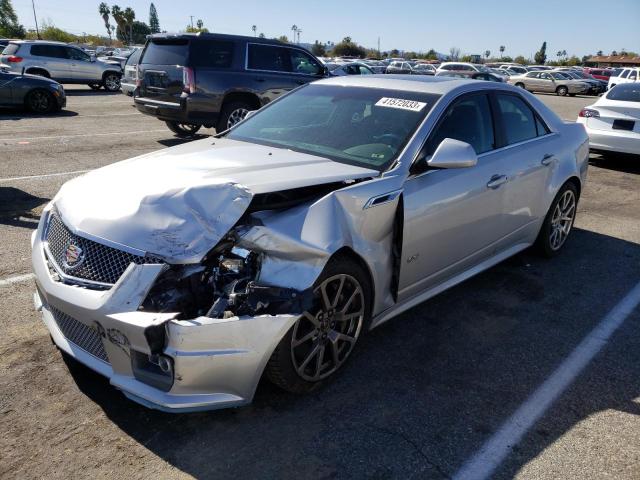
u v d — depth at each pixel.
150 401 2.44
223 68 9.84
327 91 4.28
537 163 4.52
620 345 3.70
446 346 3.59
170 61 9.74
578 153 5.17
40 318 3.61
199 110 9.73
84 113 14.10
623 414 2.97
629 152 9.02
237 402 2.58
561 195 5.03
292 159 3.37
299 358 2.85
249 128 4.18
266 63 10.36
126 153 9.01
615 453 2.66
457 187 3.62
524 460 2.59
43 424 2.65
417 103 3.77
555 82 32.62
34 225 5.40
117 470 2.40
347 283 3.00
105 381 2.99
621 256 5.41
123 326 2.35
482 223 3.99
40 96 13.45
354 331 3.14
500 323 3.94
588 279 4.80
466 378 3.24
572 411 2.97
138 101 10.31
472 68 29.36
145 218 2.56
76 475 2.36
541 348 3.62
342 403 2.94
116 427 2.66
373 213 3.04
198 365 2.38
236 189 2.66
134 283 2.40
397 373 3.25
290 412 2.85
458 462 2.56
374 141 3.57
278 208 2.81
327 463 2.51
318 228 2.74
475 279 4.71
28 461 2.42
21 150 8.89
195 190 2.64
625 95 9.49
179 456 2.51
